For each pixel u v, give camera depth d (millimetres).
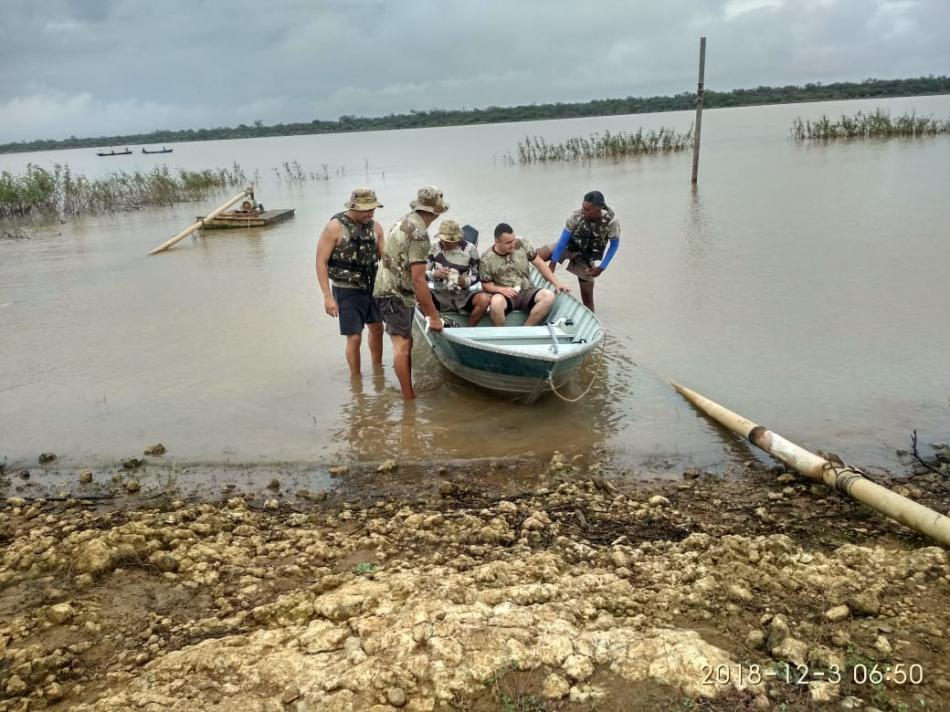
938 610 3740
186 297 11773
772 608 3824
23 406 7500
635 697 3193
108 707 3230
